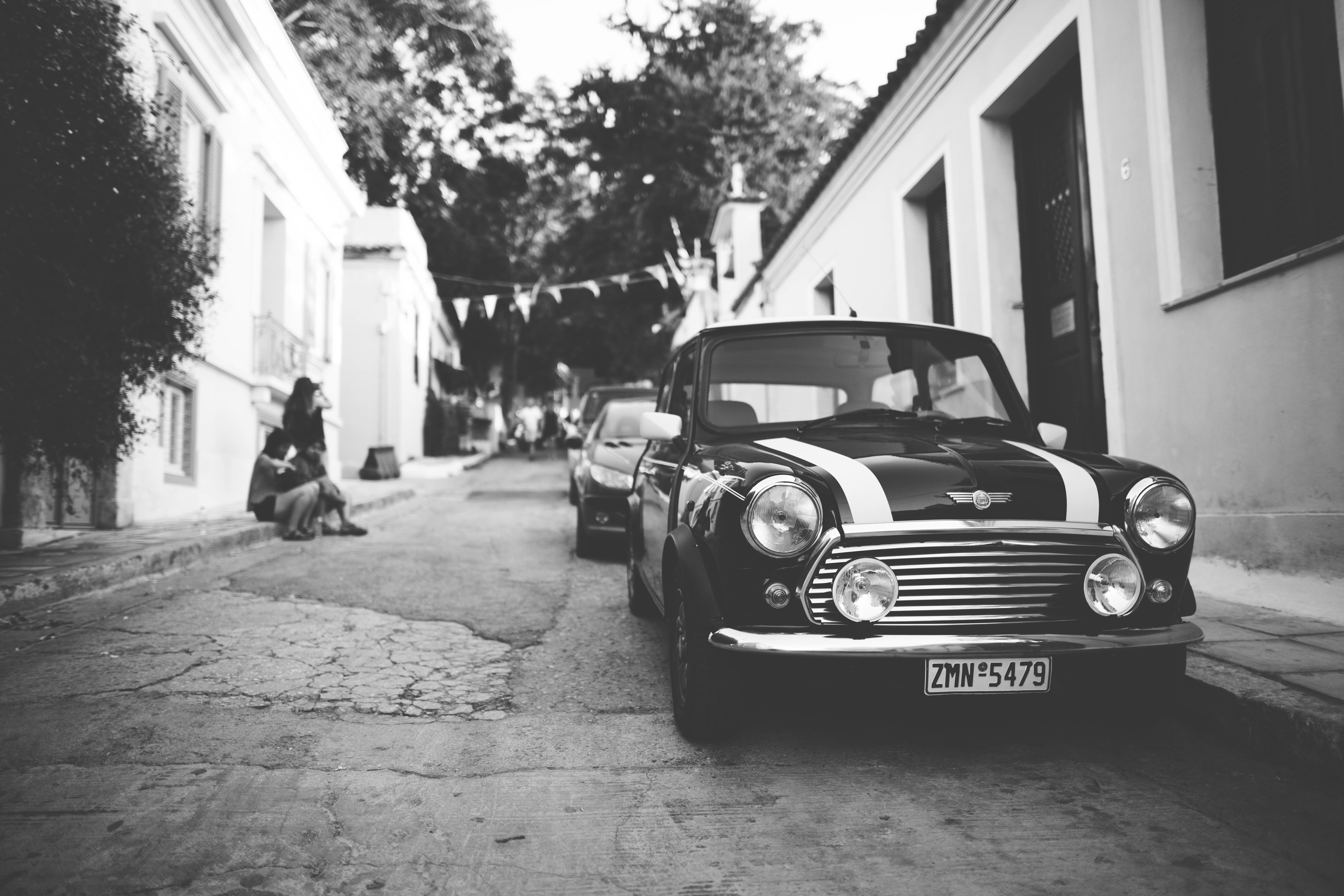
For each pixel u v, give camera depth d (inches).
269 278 526.6
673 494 149.4
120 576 244.1
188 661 171.5
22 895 87.9
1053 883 90.4
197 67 382.9
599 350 1477.6
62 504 304.8
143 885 90.2
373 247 794.2
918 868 93.7
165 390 365.1
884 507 114.7
